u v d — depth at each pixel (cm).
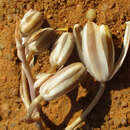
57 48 20
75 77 20
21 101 22
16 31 20
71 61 21
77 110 21
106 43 20
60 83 20
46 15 22
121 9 21
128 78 21
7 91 22
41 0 22
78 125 21
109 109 21
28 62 21
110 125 21
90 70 20
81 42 20
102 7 22
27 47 21
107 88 21
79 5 22
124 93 21
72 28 22
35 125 21
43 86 20
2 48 22
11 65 22
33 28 20
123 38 21
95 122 21
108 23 21
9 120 22
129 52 21
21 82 22
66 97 21
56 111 21
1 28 22
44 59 22
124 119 21
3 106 22
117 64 20
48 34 21
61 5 22
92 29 20
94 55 20
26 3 22
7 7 22
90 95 21
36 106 20
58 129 21
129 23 20
